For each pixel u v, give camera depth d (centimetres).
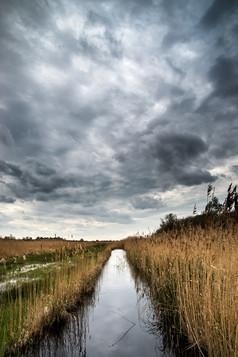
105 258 2061
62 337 577
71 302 781
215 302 482
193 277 586
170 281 773
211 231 624
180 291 619
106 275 1401
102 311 763
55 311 672
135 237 2194
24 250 1920
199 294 559
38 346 531
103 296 941
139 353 491
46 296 687
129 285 1130
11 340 507
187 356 470
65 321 677
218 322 456
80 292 910
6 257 1605
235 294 420
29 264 1363
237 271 493
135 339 559
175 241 884
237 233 616
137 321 674
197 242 710
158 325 631
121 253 2831
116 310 770
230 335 402
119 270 1570
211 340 442
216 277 495
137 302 850
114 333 596
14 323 527
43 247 2050
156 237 1355
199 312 531
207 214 655
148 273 1125
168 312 658
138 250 1630
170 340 546
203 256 605
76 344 540
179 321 596
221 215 617
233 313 414
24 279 934
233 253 546
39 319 591
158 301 766
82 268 1120
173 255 861
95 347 527
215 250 568
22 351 498
